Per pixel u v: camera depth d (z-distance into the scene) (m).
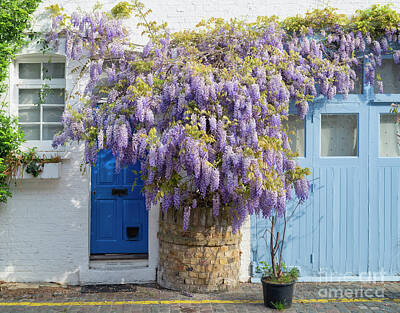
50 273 6.41
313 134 6.63
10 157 6.18
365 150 6.64
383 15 6.43
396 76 6.75
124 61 6.19
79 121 5.44
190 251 5.91
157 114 5.56
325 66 6.33
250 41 6.09
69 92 6.51
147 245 6.87
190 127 4.73
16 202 6.41
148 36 6.23
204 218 5.88
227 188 4.81
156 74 5.80
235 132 5.11
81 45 6.32
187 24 6.71
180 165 5.02
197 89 5.07
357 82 6.69
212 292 5.89
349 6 6.72
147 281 6.44
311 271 6.59
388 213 6.62
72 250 6.43
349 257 6.59
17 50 6.34
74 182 6.48
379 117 6.67
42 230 6.43
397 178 6.64
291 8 6.75
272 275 5.42
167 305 5.39
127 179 6.88
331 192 6.62
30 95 6.75
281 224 6.58
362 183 6.63
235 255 6.09
